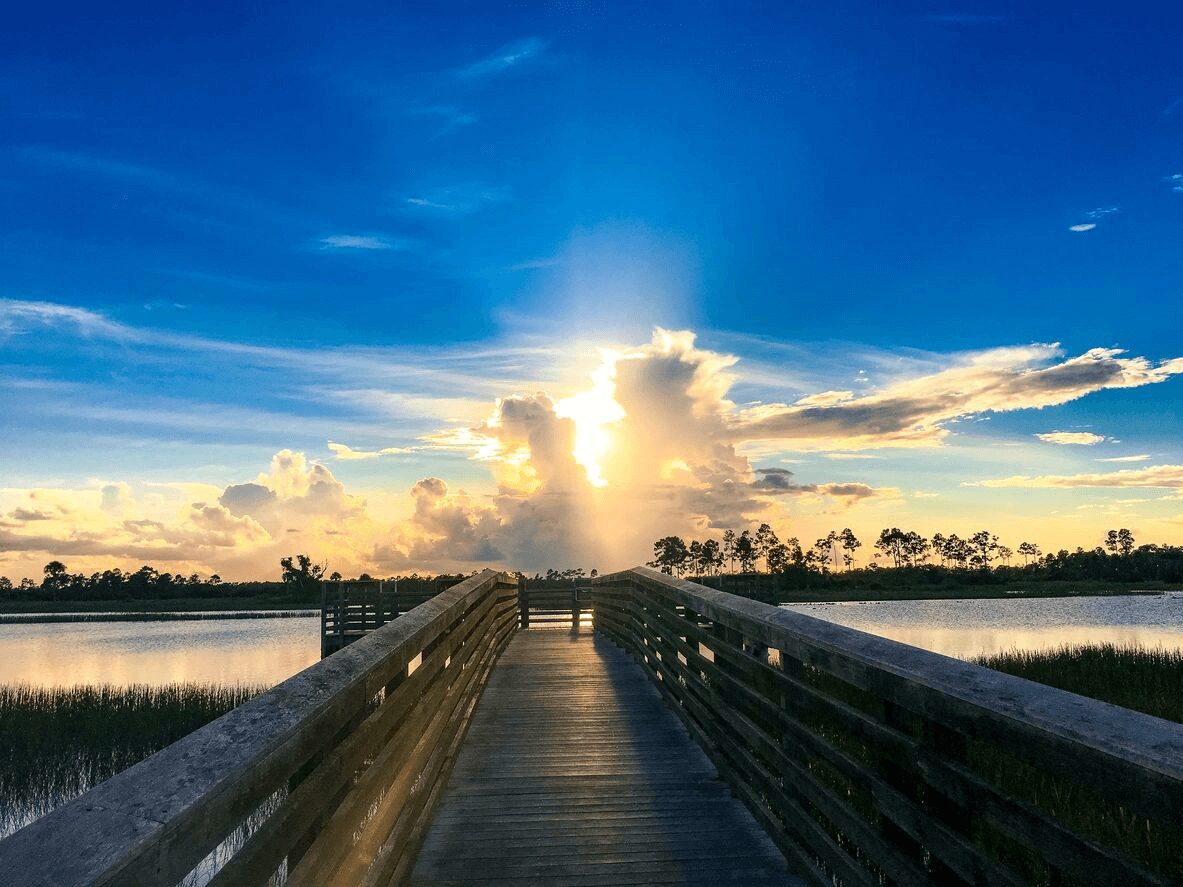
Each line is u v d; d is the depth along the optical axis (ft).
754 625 15.28
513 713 25.68
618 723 24.17
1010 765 22.49
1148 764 5.36
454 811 16.22
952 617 178.29
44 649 136.26
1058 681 50.24
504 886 12.71
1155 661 58.03
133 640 157.07
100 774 42.70
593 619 56.13
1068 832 6.26
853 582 385.29
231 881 5.99
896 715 9.66
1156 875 5.35
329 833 8.72
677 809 16.30
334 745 9.48
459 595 20.92
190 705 58.39
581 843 14.49
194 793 5.45
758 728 15.66
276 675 90.53
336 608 61.41
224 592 440.86
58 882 4.14
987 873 7.40
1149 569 426.10
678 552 422.82
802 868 12.81
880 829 10.27
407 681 13.87
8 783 41.04
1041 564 502.79
